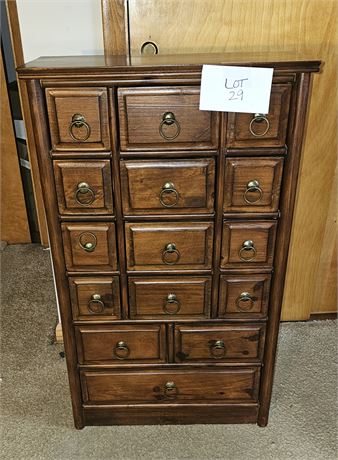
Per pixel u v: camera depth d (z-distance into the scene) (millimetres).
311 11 1424
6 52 2174
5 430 1412
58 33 1400
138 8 1370
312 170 1642
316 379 1607
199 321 1268
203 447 1349
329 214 1736
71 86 1002
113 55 1358
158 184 1099
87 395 1369
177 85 1007
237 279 1214
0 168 2383
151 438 1382
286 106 1029
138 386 1359
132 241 1161
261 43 1455
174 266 1194
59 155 1062
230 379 1351
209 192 1109
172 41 1421
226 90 997
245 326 1275
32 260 2424
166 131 1045
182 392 1371
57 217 1130
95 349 1299
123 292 1227
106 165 1077
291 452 1330
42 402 1520
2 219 2514
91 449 1345
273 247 1176
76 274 1197
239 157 1074
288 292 1862
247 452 1331
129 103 1018
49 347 1783
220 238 1162
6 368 1673
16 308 2025
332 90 1533
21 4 1359
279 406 1494
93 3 1369
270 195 1114
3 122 2285
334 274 1862
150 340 1292
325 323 1908
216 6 1389
